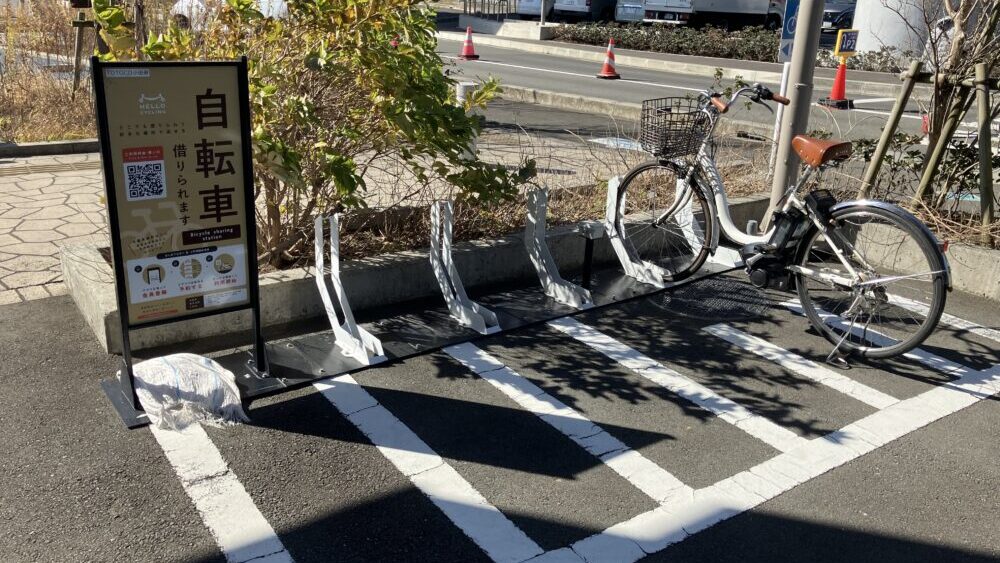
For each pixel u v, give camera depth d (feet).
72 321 15.28
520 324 16.22
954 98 20.20
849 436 12.69
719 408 13.43
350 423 12.51
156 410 12.23
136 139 11.66
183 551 9.61
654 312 17.35
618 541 10.07
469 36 70.38
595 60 75.10
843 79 47.21
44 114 31.22
